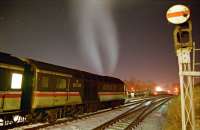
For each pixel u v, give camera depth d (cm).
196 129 1003
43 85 1393
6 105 1101
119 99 2892
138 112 2228
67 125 1367
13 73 1152
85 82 1992
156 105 3020
